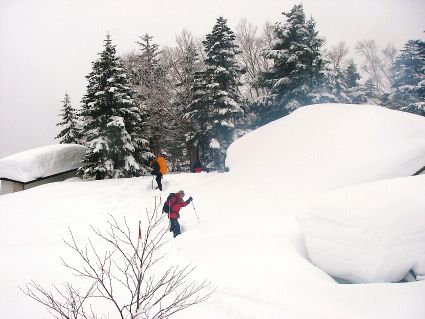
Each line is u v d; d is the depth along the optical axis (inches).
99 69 834.2
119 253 281.4
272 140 482.0
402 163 340.5
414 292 165.3
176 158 1424.7
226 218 354.0
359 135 396.8
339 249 200.5
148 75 1294.3
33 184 810.2
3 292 211.3
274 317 167.5
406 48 1253.1
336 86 1246.3
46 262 270.4
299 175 386.0
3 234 390.9
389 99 1256.8
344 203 207.9
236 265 225.5
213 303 182.9
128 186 625.6
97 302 185.9
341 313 164.6
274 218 313.3
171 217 330.6
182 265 237.3
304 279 198.7
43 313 175.9
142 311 118.2
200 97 1135.6
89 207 491.8
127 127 871.1
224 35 1104.2
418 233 184.1
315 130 442.6
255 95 1571.1
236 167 489.4
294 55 1026.7
